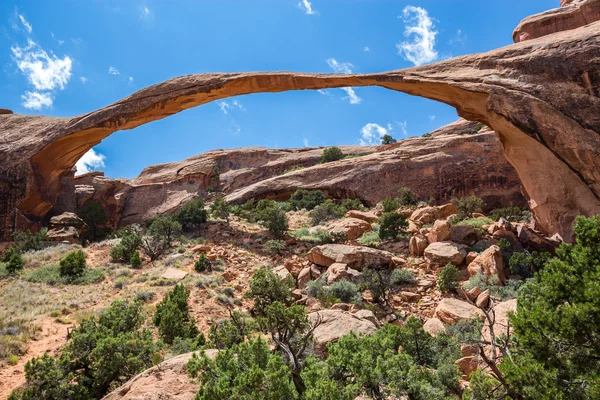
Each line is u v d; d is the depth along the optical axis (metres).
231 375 6.26
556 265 6.53
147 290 16.59
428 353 9.20
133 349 9.91
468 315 12.80
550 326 5.65
